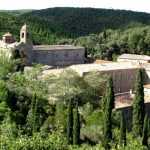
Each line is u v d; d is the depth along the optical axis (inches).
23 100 4271.7
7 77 4926.2
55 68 5698.8
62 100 4411.9
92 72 4980.3
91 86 4736.7
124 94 5187.0
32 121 3826.3
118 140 3602.4
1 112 3806.6
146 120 3681.1
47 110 4163.4
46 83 4697.3
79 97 4549.7
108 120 3683.6
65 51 6368.1
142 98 3882.9
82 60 6692.9
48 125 3858.3
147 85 5221.5
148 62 6865.2
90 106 4313.5
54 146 2048.5
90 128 3887.8
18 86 4522.6
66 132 3732.8
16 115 3986.2
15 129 2923.2
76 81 4719.5
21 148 1946.4
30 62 5885.8
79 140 3614.7
